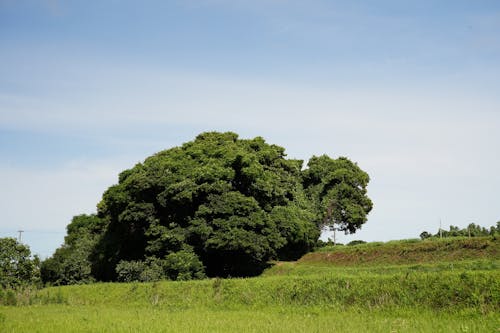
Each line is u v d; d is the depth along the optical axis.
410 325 16.88
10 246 41.81
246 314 23.58
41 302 36.12
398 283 22.03
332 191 56.50
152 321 20.86
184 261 40.97
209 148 49.16
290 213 47.53
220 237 41.91
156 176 44.59
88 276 54.25
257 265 46.66
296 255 51.34
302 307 24.70
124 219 44.91
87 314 25.22
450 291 19.75
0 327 19.42
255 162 46.53
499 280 18.67
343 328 16.98
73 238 65.88
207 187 43.16
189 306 29.95
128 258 48.97
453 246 36.28
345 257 44.06
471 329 15.55
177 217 45.31
